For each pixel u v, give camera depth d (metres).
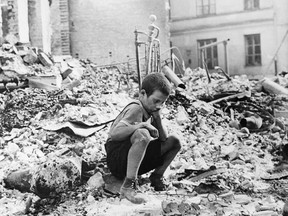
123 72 15.78
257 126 8.49
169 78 11.05
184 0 25.11
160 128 4.64
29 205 4.59
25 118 7.95
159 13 18.81
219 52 24.36
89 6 19.41
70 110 7.64
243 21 23.55
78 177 4.96
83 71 13.16
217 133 8.05
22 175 5.23
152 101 4.48
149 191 4.93
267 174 5.73
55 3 19.38
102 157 6.00
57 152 6.41
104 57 19.39
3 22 12.40
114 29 19.25
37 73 10.27
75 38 19.59
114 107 8.41
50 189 4.81
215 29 24.38
